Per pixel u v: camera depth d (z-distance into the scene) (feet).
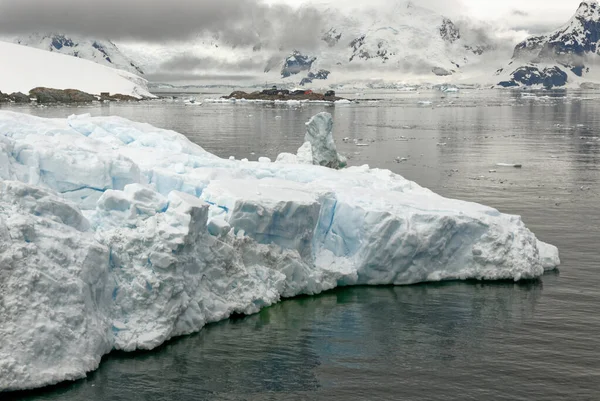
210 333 87.25
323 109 597.52
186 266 86.43
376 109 611.88
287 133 345.51
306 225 101.65
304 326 90.99
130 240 82.79
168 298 82.79
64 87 636.48
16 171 93.50
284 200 98.99
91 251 77.87
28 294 71.05
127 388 73.82
